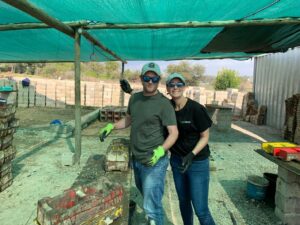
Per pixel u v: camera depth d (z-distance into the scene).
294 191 3.49
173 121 2.44
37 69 35.91
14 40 6.95
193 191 2.65
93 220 2.25
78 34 5.29
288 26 5.51
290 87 9.68
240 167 5.81
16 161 5.65
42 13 3.63
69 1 3.94
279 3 3.93
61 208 2.20
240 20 4.88
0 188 4.16
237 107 14.30
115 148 3.79
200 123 2.49
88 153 6.45
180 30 5.98
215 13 4.49
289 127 8.56
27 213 3.59
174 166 2.77
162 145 2.42
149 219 2.60
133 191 4.31
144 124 2.51
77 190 2.38
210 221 2.72
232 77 26.44
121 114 11.40
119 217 2.48
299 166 3.19
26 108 13.80
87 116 10.24
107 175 3.55
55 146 6.98
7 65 33.34
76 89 5.46
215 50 8.48
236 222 3.55
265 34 6.21
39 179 4.73
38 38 6.73
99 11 4.44
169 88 2.51
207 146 2.66
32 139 7.62
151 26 5.17
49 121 10.40
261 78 12.49
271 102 11.32
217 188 4.66
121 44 7.81
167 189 4.54
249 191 4.25
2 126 4.02
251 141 8.41
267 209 3.94
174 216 3.70
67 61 11.66
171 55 10.05
